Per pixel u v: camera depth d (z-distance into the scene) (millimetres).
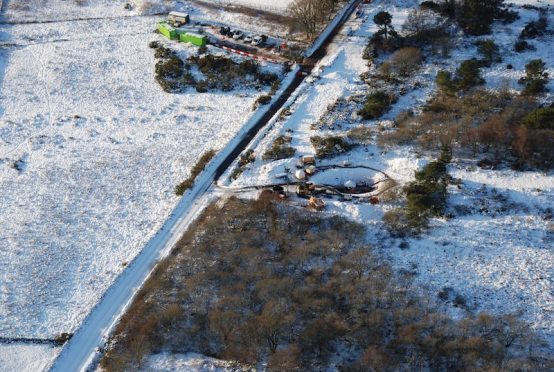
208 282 51000
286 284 49062
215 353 46062
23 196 62969
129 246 56375
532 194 57750
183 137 70125
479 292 48875
